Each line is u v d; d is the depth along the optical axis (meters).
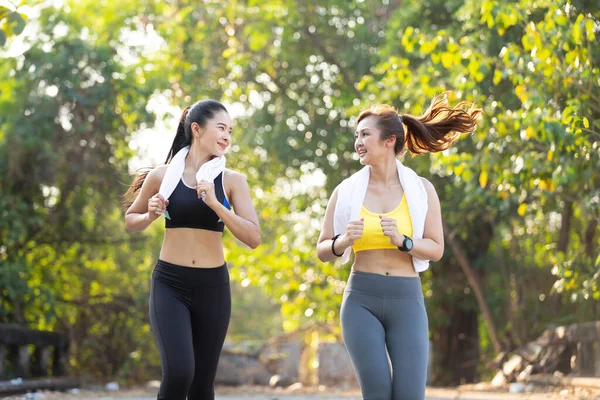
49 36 15.63
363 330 4.97
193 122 5.46
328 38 18.78
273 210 20.92
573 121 7.99
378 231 5.10
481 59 9.95
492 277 18.58
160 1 18.56
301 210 19.98
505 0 9.27
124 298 16.58
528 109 8.86
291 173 20.11
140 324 16.50
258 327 33.81
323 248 5.16
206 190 5.17
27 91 15.46
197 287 5.29
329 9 18.73
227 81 18.84
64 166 15.62
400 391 4.89
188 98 17.66
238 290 33.62
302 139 18.39
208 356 5.36
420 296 5.11
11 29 8.09
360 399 11.42
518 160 9.46
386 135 5.21
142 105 15.91
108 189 16.06
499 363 15.62
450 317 18.78
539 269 17.25
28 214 15.59
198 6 17.27
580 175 9.34
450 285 18.23
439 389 13.88
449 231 16.84
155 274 5.35
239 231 5.25
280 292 19.45
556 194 11.42
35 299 15.07
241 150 19.77
